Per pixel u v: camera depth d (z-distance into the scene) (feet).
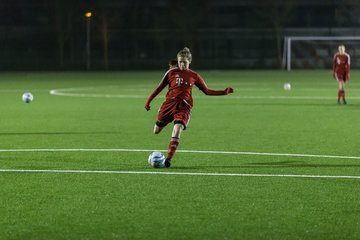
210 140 104.06
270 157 86.17
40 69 518.37
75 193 63.87
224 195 62.95
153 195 62.95
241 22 558.97
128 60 543.80
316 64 531.91
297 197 62.08
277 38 531.09
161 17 550.77
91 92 237.25
